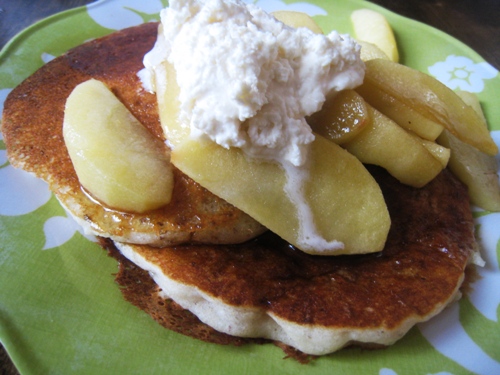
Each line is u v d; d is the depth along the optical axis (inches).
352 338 5.2
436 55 9.2
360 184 5.5
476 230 6.8
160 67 6.0
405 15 11.7
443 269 5.7
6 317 5.1
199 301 5.4
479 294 6.0
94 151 5.4
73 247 6.0
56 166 6.0
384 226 5.5
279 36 5.3
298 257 5.7
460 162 7.1
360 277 5.6
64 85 7.1
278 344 5.5
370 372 5.3
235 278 5.4
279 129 5.0
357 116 5.6
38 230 6.1
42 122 6.6
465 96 8.1
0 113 7.0
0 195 6.3
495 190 7.1
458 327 5.7
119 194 5.3
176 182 5.6
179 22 5.4
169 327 5.5
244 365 5.3
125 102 6.4
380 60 6.4
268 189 5.2
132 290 5.8
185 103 5.0
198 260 5.5
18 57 7.9
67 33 8.6
